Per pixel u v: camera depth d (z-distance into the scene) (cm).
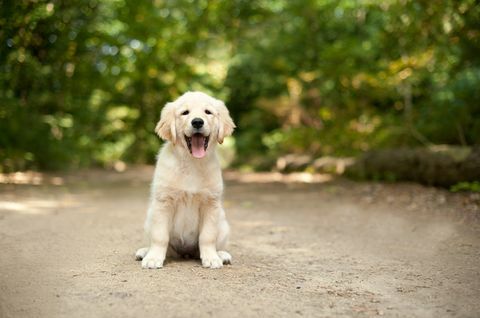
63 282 133
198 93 159
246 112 685
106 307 119
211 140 154
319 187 333
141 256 154
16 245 166
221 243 159
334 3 529
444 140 321
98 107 609
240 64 666
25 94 410
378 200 255
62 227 194
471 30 289
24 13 297
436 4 295
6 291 128
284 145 529
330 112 460
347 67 418
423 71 358
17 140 397
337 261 158
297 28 557
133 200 277
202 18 671
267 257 162
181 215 153
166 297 125
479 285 137
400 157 305
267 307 121
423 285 137
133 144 681
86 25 419
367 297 129
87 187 346
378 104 461
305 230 200
